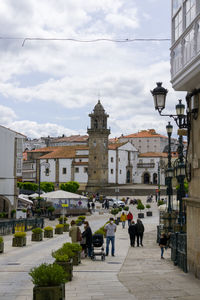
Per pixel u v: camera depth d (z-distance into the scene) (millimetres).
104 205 75562
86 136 149750
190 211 13648
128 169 115125
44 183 82750
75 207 62969
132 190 100312
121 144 112562
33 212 53312
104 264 16531
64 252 13219
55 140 155375
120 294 10688
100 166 104312
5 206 45469
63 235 31812
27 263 16391
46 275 8547
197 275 12797
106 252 19484
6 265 15797
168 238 20266
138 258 18438
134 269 15086
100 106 106438
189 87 13391
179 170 17438
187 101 14430
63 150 115938
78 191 105438
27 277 13219
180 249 15258
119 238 29203
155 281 12445
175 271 14469
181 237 15031
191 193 14125
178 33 13117
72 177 109312
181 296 10383
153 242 26062
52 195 46906
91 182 104625
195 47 11180
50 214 54281
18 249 21719
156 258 18391
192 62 11453
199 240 12555
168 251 21266
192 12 11586
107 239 19469
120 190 100375
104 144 105438
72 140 145625
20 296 10562
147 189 100500
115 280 12758
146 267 15570
